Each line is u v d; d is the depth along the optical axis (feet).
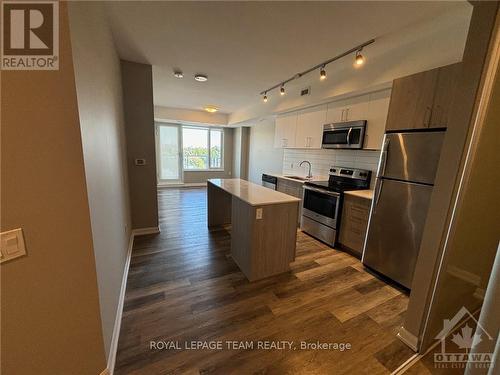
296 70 9.97
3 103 2.50
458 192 4.06
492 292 2.70
